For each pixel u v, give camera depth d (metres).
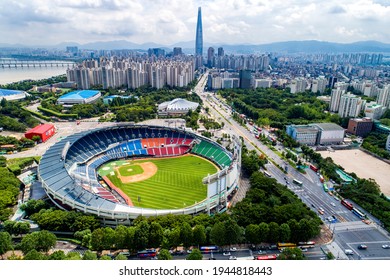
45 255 125.75
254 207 160.12
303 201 189.88
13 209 170.88
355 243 147.12
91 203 160.12
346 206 183.50
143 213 153.75
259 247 140.38
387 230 158.00
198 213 164.75
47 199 180.50
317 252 139.50
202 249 136.62
